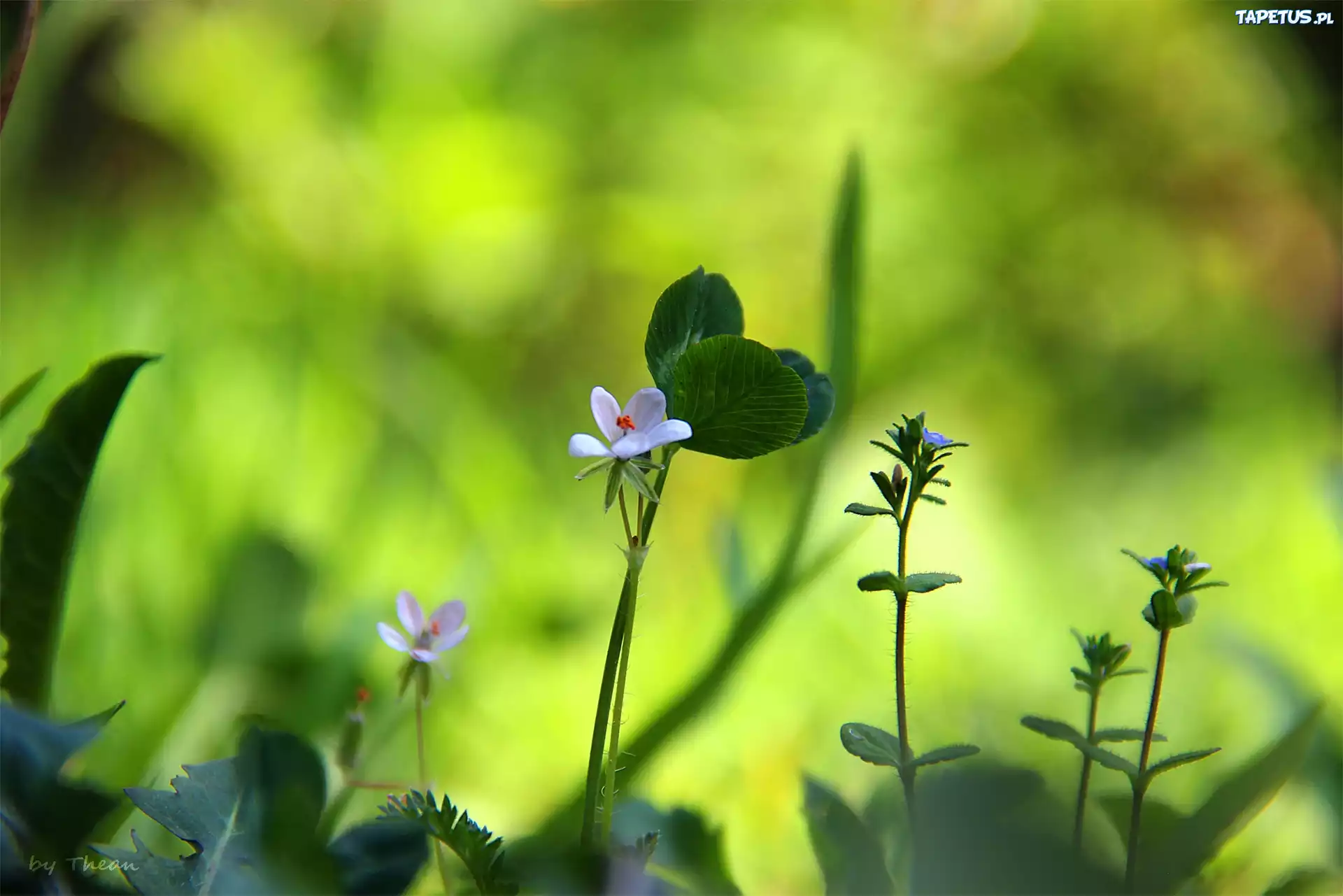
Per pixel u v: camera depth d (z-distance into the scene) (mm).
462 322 1483
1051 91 1763
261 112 1488
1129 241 1721
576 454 393
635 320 1571
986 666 1109
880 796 409
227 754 525
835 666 1052
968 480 1342
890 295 1602
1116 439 1598
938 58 1752
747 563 491
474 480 1203
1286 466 1472
